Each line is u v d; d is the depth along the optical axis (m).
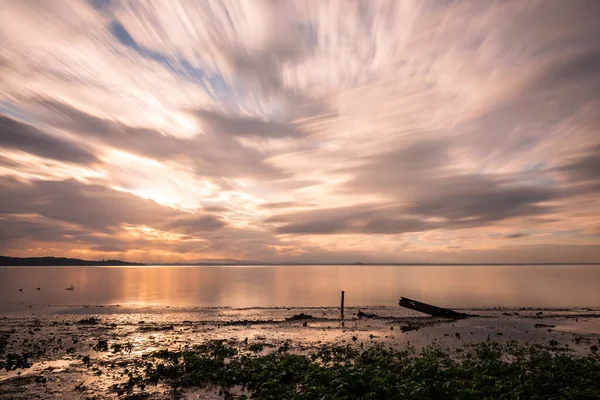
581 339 27.72
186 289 84.88
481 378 15.77
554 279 125.50
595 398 13.43
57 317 38.31
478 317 39.69
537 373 16.78
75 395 14.74
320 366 18.33
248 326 33.38
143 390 15.33
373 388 14.01
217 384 16.05
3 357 20.77
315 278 143.00
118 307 48.28
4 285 90.50
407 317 40.00
